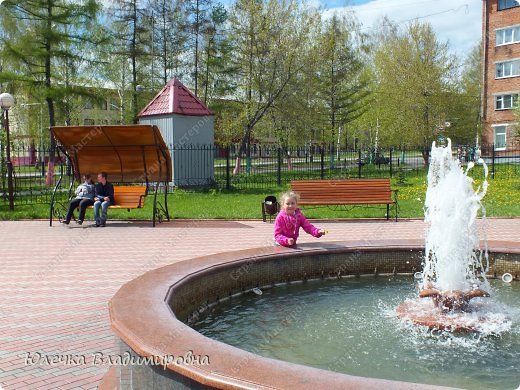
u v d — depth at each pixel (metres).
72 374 3.99
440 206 5.93
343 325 5.07
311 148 32.28
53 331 5.02
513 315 5.22
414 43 37.00
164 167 13.87
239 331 4.97
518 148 34.69
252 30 28.78
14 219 14.05
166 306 4.02
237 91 32.22
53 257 8.86
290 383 2.55
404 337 4.70
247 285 6.23
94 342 4.71
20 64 24.98
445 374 3.89
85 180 13.08
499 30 39.50
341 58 34.22
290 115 30.69
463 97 38.28
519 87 38.41
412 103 36.28
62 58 24.84
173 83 21.03
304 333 4.87
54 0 23.72
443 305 5.25
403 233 11.04
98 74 36.22
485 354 4.27
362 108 39.75
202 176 20.98
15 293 6.52
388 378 3.84
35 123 34.34
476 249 6.81
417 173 28.56
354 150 35.97
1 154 17.56
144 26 32.66
